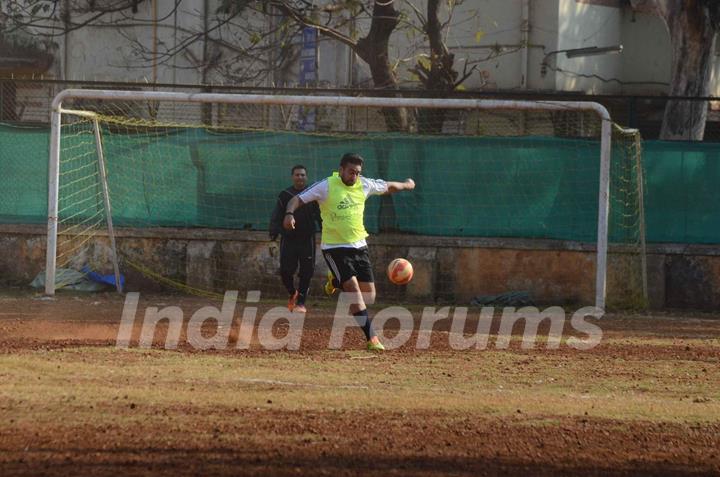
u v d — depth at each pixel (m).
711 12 72.50
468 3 93.88
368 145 64.94
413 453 24.75
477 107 58.91
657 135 95.44
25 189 66.88
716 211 63.88
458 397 31.45
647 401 32.19
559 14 91.88
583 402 31.56
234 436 25.61
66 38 100.75
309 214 54.50
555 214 64.12
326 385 32.81
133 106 83.25
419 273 64.19
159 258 66.00
